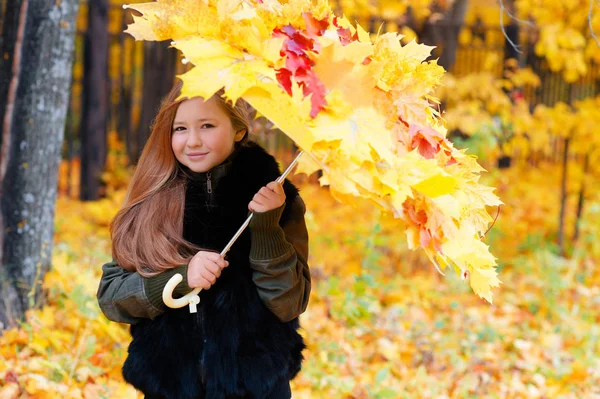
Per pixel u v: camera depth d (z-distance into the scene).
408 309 6.43
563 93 11.09
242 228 2.66
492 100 8.10
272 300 2.71
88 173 8.69
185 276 2.67
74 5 4.73
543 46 7.80
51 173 4.76
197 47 2.19
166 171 2.79
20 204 4.63
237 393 2.68
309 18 2.41
